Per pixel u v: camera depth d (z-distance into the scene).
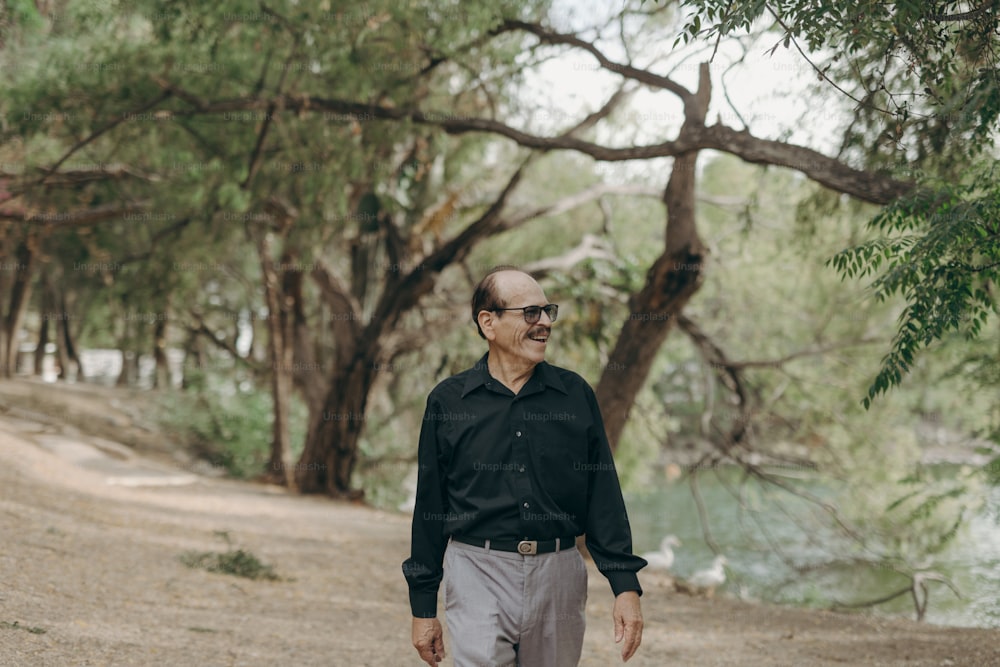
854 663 6.96
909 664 6.79
